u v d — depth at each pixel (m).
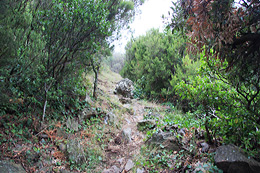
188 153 3.68
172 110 7.99
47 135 3.72
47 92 3.84
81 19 3.86
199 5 2.06
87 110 5.31
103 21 4.12
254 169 2.64
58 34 3.83
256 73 2.69
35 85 3.59
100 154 3.97
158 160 3.62
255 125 2.87
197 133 4.29
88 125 4.93
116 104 7.28
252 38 2.31
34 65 3.29
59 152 3.49
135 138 5.08
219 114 3.40
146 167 3.57
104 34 4.32
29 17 3.06
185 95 3.91
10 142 3.08
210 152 3.38
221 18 2.05
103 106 6.39
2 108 3.47
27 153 3.07
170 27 2.84
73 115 4.91
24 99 3.88
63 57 4.14
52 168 3.09
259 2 1.99
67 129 4.24
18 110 3.71
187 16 2.49
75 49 4.03
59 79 4.35
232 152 2.90
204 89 3.51
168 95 9.68
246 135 3.07
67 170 3.20
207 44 2.52
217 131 3.52
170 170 3.28
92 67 6.15
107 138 4.72
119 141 4.69
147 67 11.12
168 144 4.02
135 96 10.02
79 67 4.77
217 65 3.14
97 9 4.08
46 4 3.96
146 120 5.95
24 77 3.24
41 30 3.63
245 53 2.55
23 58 3.13
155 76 10.50
